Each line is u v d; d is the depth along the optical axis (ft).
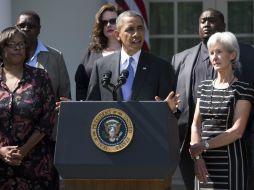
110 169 35.14
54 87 52.75
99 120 35.37
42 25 78.02
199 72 49.96
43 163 42.37
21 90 41.98
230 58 42.14
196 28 82.64
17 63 42.32
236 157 41.91
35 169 42.09
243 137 42.78
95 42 51.98
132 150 35.06
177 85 50.75
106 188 35.53
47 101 42.37
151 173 35.01
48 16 78.02
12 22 77.87
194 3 82.64
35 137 41.70
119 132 35.19
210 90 42.80
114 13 51.88
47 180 42.65
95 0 77.51
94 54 51.72
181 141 49.73
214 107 42.24
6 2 71.31
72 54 78.02
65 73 53.52
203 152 42.42
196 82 49.78
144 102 35.29
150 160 34.88
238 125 41.57
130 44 41.91
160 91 42.11
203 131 42.63
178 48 82.84
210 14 51.47
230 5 82.43
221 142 41.45
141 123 35.19
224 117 41.98
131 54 42.45
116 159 35.09
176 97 36.42
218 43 42.04
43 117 42.16
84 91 51.21
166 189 36.47
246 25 82.43
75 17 77.82
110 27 51.49
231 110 41.88
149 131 35.09
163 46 82.99
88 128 35.42
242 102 41.88
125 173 35.14
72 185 35.73
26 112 41.57
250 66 49.65
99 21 51.83
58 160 35.37
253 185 45.14
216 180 42.04
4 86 42.09
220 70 42.29
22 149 41.22
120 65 42.57
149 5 82.89
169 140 35.14
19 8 77.87
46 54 52.85
